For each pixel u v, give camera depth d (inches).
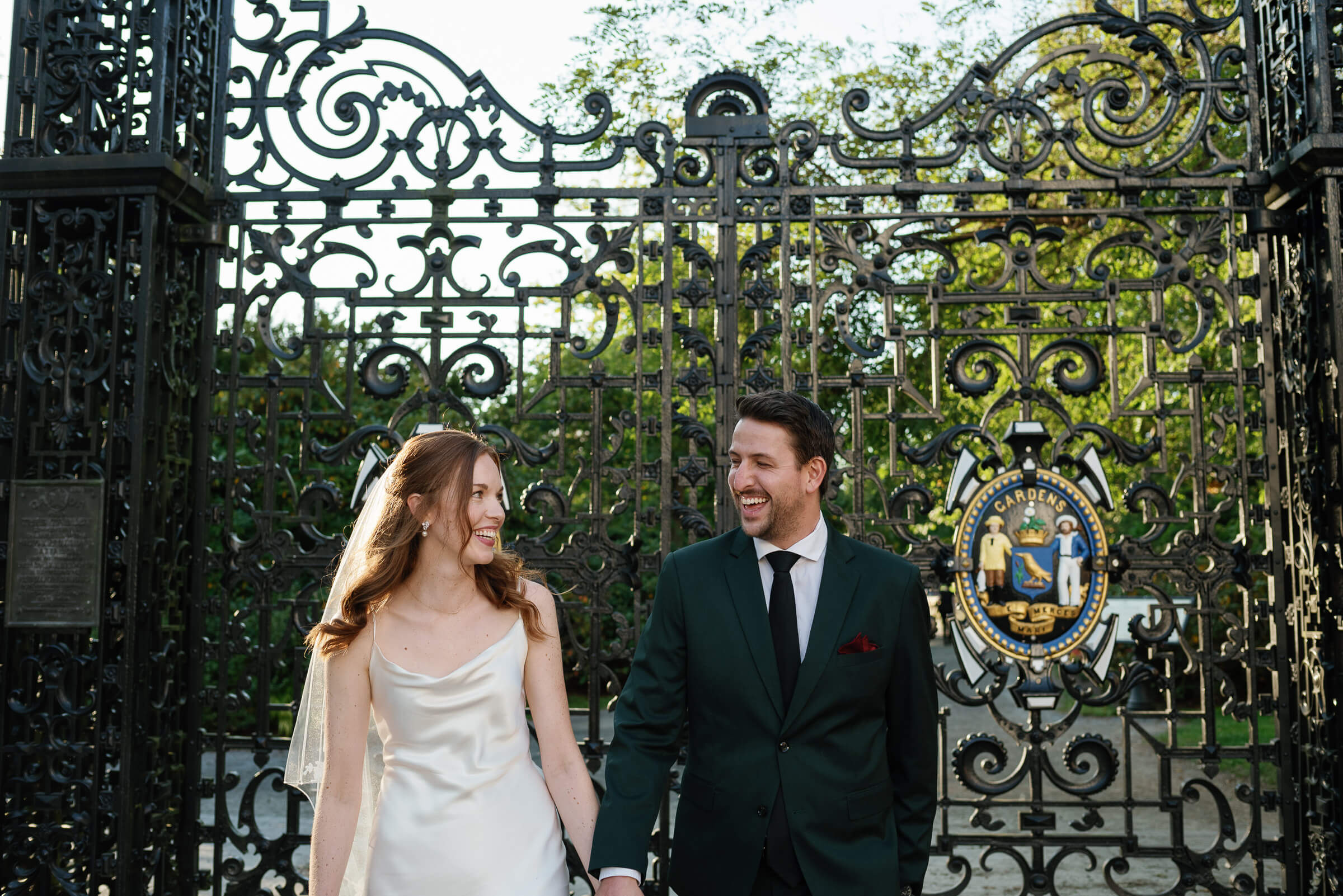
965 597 139.7
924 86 294.0
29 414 138.3
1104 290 145.6
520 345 147.5
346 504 403.9
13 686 132.6
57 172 134.8
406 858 86.1
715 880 95.0
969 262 289.0
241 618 143.2
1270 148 145.1
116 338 134.8
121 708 128.8
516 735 92.7
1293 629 137.3
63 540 132.1
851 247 147.5
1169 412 142.9
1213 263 146.6
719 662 98.0
